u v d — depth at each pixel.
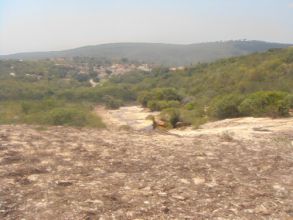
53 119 16.78
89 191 5.82
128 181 6.39
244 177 6.96
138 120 38.00
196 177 6.76
